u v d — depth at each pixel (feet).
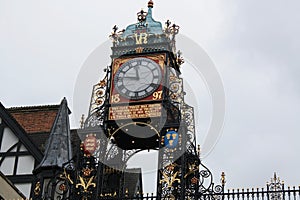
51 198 71.41
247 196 67.77
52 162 73.97
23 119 88.17
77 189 71.05
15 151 80.64
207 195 68.64
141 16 77.66
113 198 69.82
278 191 67.15
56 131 76.95
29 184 78.89
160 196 69.21
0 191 70.95
